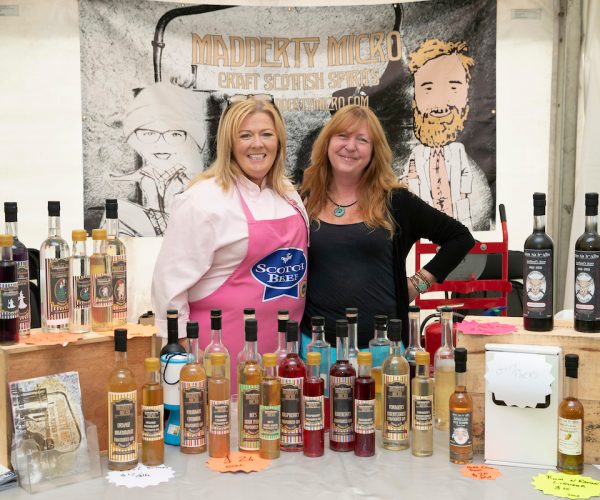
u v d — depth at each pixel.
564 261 3.68
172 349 1.79
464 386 1.67
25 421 1.58
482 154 3.73
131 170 3.62
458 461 1.65
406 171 3.76
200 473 1.60
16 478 1.55
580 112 3.60
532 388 1.62
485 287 3.27
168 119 3.64
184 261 2.28
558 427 1.63
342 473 1.59
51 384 1.63
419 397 1.69
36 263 2.61
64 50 3.49
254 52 3.71
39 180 3.50
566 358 1.59
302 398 1.74
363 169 2.56
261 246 2.31
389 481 1.54
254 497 1.46
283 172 2.49
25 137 3.47
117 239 1.88
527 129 3.72
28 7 3.44
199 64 3.66
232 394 2.26
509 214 3.76
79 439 1.61
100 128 3.56
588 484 1.53
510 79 3.70
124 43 3.55
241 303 2.32
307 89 3.74
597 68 3.46
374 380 1.70
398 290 2.52
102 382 1.76
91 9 3.50
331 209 2.56
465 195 3.75
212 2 3.64
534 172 3.74
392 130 3.75
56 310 1.77
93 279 1.79
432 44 3.70
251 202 2.37
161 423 1.66
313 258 2.50
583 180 3.49
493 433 1.68
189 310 2.37
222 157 2.36
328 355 1.86
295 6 3.70
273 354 1.67
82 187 3.56
